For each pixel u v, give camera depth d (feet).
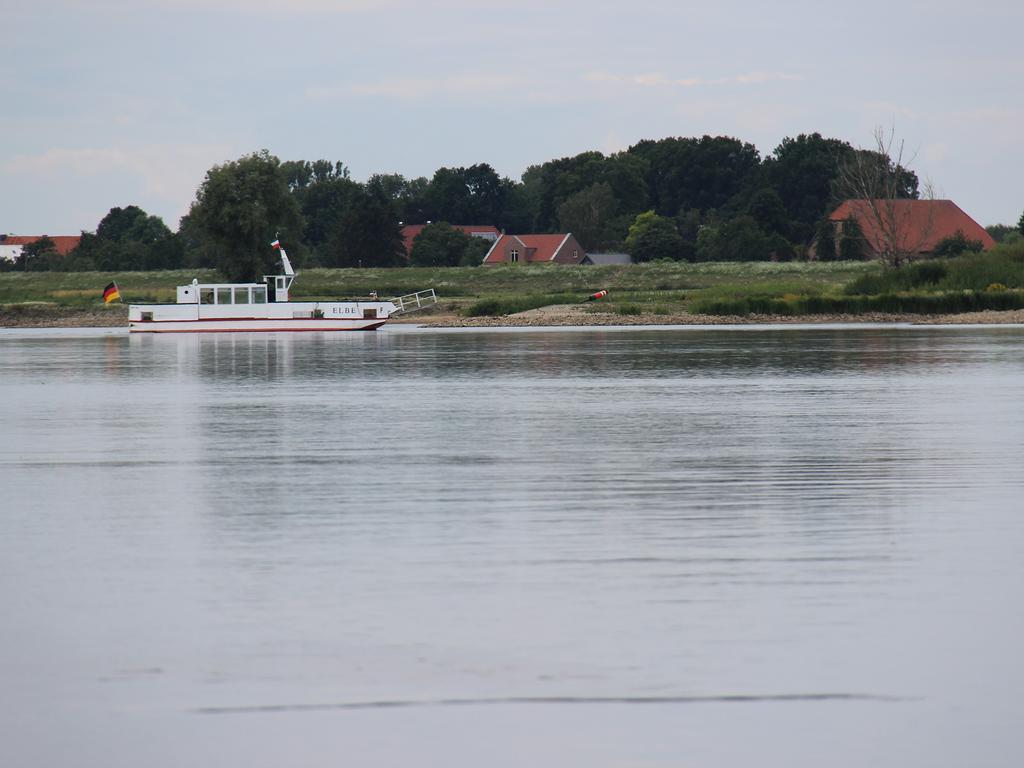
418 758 104.47
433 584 156.76
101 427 343.26
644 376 520.42
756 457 272.31
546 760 104.06
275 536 187.93
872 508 208.23
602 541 182.60
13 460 275.59
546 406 395.75
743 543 180.45
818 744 106.73
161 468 262.47
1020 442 294.25
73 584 157.69
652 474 248.93
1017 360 603.26
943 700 115.65
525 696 117.19
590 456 276.41
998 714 112.47
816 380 491.31
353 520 200.75
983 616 140.36
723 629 136.26
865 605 145.28
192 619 141.28
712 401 407.85
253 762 103.91
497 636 134.31
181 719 112.27
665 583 156.56
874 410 372.99
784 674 122.21
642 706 114.73
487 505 214.07
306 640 133.39
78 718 112.57
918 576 159.12
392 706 115.03
